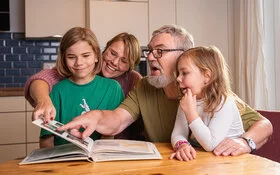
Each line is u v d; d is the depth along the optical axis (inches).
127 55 61.9
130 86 67.2
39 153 37.1
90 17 124.7
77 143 34.9
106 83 58.5
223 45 140.3
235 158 36.1
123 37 63.2
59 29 126.6
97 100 56.4
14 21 133.3
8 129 110.2
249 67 118.6
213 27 139.0
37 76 57.2
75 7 128.0
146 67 131.3
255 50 115.6
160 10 132.6
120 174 30.3
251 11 117.6
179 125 45.1
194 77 43.9
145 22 130.8
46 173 30.7
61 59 56.4
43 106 43.4
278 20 111.3
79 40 53.3
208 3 138.4
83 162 34.3
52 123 39.1
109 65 62.9
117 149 36.8
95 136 53.2
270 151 49.6
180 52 49.8
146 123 53.5
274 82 114.2
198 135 40.2
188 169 31.9
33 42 135.3
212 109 42.3
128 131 60.4
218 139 39.9
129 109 52.9
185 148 37.4
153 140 53.3
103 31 126.2
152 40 51.3
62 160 34.1
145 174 30.3
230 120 41.8
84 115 43.4
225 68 46.6
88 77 57.1
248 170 31.3
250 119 48.2
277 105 113.0
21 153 111.7
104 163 33.9
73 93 55.7
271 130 46.3
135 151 36.9
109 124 47.8
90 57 54.5
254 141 42.2
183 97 42.3
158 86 50.8
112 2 126.9
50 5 125.5
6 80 133.2
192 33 136.5
